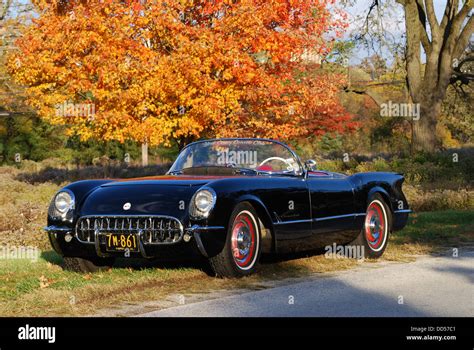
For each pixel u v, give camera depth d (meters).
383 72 33.28
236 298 5.98
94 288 6.34
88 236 6.86
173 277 6.96
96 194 7.01
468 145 46.19
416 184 21.88
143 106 13.38
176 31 13.34
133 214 6.62
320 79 14.62
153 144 13.84
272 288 6.48
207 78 13.16
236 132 13.98
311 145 36.72
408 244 9.86
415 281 6.88
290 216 7.41
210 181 6.85
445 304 5.73
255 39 13.34
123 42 13.34
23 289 6.43
